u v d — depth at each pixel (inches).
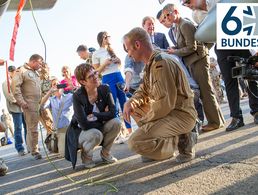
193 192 85.8
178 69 107.2
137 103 117.3
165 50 176.9
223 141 140.9
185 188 89.8
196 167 107.8
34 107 200.4
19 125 245.3
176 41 181.9
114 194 95.3
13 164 194.4
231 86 164.9
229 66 162.6
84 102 135.0
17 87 197.6
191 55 175.8
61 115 169.9
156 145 108.4
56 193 107.0
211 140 148.1
